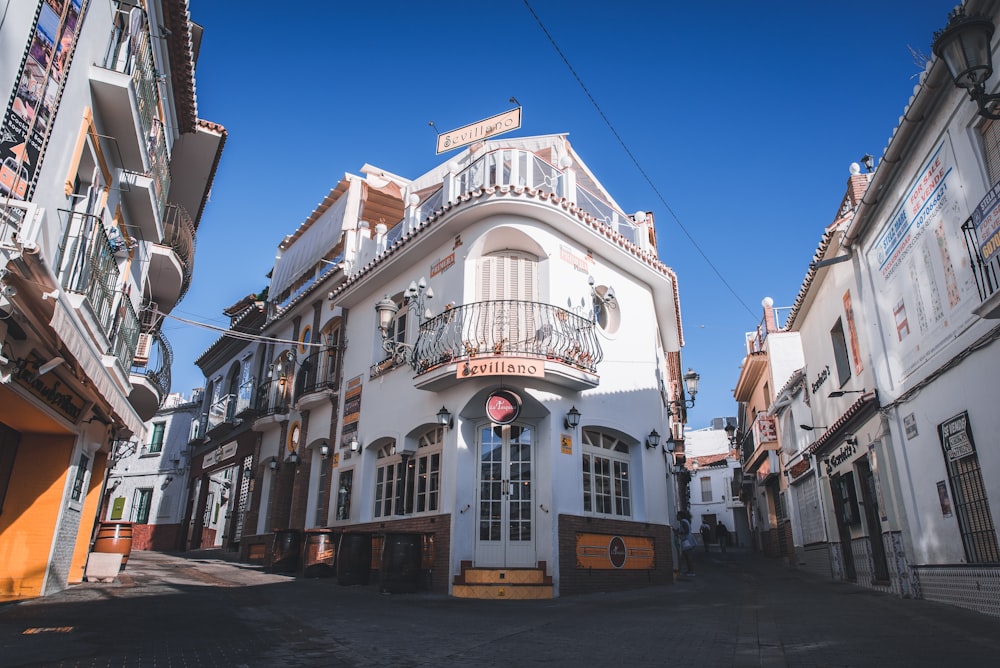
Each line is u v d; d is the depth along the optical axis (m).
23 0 6.42
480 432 11.85
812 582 13.24
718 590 11.45
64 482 9.73
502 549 11.09
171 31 10.76
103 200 9.09
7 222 5.78
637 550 12.48
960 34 5.58
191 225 14.23
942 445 8.28
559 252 12.76
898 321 9.55
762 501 28.19
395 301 14.77
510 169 12.95
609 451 12.88
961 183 7.55
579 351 11.97
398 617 7.71
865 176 13.52
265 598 9.52
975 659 4.73
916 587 9.19
